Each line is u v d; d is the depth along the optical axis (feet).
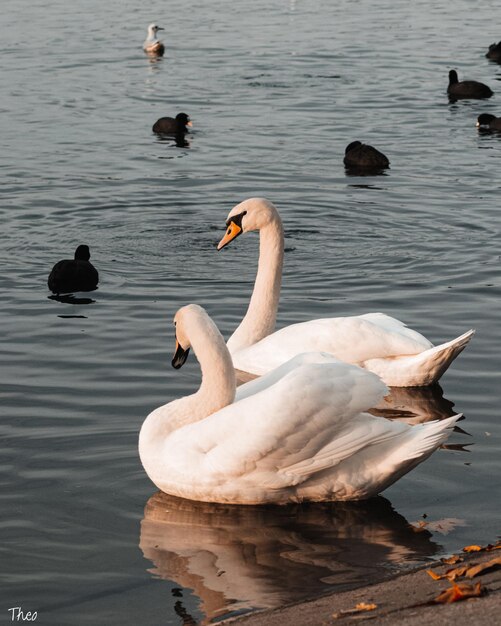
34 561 28.12
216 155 85.30
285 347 42.55
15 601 26.14
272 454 30.91
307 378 31.01
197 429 31.83
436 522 30.30
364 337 41.63
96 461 34.19
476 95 111.55
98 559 28.27
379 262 58.44
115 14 171.32
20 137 90.07
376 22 162.81
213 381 32.55
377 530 29.91
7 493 31.96
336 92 112.57
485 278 54.95
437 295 52.47
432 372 40.93
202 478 31.40
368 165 80.53
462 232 63.98
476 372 42.68
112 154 85.05
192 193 73.67
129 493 32.30
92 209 69.15
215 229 65.67
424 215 67.97
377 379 31.55
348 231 64.85
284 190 74.59
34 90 111.65
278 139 91.45
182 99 109.50
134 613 25.52
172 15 171.12
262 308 45.52
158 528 30.12
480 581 24.66
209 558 28.35
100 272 57.11
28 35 148.77
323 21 163.63
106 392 40.27
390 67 127.44
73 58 132.05
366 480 31.35
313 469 31.07
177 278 56.24
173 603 25.95
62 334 47.06
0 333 47.24
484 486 32.63
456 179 77.66
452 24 161.99
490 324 48.11
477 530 29.66
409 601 23.98
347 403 30.96
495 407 39.24
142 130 94.73
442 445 35.83
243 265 58.80
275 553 28.63
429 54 137.08
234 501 31.76
